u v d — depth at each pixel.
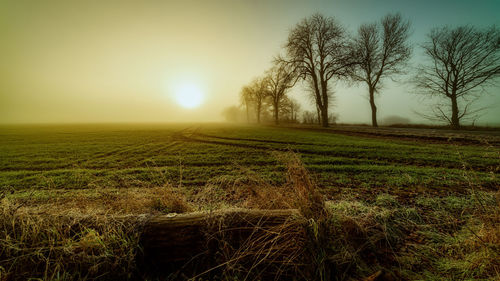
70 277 1.48
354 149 9.42
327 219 1.84
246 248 1.67
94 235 1.67
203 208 3.07
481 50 17.14
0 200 1.91
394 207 3.04
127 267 1.60
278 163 7.04
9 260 1.53
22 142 16.12
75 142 15.84
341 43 23.88
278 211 1.96
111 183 5.07
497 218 1.83
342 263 1.62
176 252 1.67
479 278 1.51
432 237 2.10
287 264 1.56
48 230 1.65
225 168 6.59
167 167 6.88
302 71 26.02
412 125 24.53
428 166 6.13
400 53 24.39
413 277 1.57
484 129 17.16
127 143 14.96
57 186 4.92
